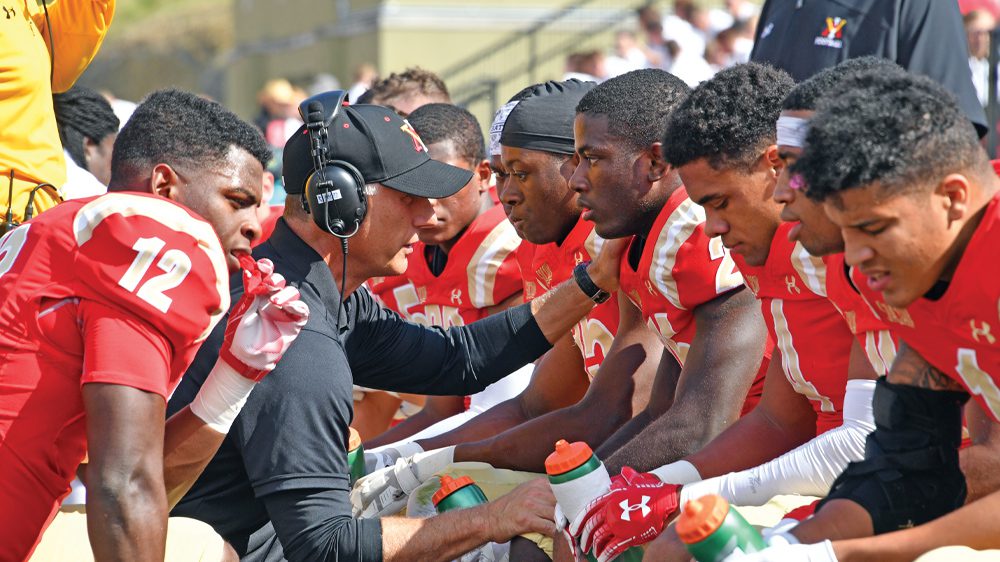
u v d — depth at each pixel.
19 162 13.49
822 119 7.52
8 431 8.54
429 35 52.19
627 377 12.26
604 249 11.84
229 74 76.06
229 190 9.66
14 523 8.68
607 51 47.44
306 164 10.51
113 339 8.42
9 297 8.62
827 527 7.95
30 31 13.70
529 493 10.17
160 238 8.60
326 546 9.88
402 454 13.17
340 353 10.36
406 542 10.00
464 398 15.42
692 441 10.77
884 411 8.27
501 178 13.12
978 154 7.46
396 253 10.84
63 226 8.70
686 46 38.53
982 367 7.93
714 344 10.96
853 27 15.28
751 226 9.86
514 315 12.35
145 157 9.49
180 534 9.73
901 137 7.24
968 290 7.56
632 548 9.43
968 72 15.31
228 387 9.21
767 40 16.05
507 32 52.41
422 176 10.67
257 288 8.93
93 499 8.25
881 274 7.65
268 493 9.95
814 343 10.19
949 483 8.16
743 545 7.77
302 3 63.72
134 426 8.34
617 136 11.09
